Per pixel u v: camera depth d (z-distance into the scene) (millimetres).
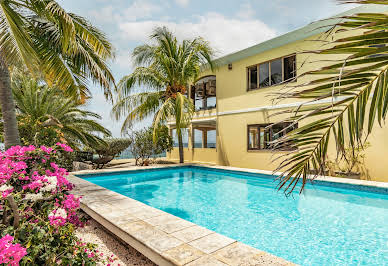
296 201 7215
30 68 6020
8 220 2705
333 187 8008
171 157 18281
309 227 5301
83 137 11688
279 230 5184
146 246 3221
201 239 3395
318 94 1458
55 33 7695
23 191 2859
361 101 1401
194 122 15812
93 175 10664
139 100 14008
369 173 8180
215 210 6641
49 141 6566
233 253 2973
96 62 8742
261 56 11797
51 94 11078
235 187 9352
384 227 5184
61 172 3301
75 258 2641
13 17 6172
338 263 3824
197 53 13281
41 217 2789
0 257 1816
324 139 1594
